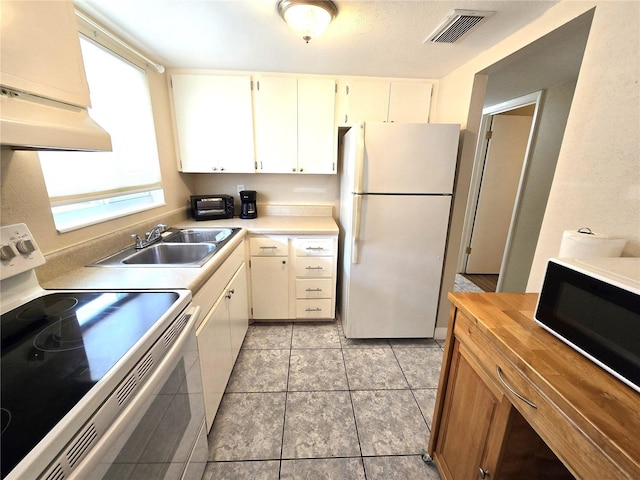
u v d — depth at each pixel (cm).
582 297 71
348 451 134
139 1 123
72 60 85
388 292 208
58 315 84
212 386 134
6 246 87
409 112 225
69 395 54
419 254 201
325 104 221
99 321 80
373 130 178
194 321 97
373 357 202
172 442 90
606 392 60
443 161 184
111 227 148
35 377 58
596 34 101
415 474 124
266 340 220
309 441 138
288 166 231
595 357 68
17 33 68
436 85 222
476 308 96
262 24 142
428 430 145
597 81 100
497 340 80
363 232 195
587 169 105
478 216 351
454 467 109
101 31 137
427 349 212
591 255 90
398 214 192
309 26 131
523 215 263
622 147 92
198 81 211
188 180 249
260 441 138
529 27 138
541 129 241
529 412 69
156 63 193
